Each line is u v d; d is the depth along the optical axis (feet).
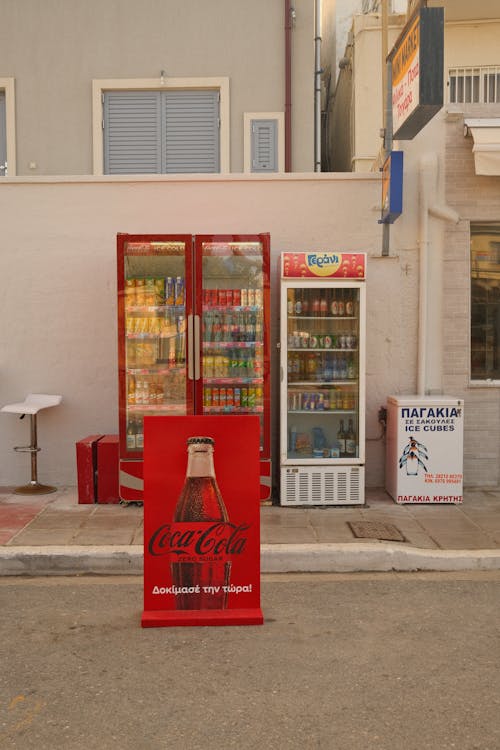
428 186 25.05
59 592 17.08
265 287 22.94
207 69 34.53
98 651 13.71
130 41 34.45
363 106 35.86
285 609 15.93
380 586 17.49
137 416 23.41
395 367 25.66
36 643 14.11
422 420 23.39
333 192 25.36
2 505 23.27
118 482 23.39
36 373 25.59
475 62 36.35
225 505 15.08
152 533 14.99
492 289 25.96
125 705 11.65
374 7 38.19
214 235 22.89
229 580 15.10
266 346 23.00
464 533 20.57
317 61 37.22
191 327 23.00
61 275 25.40
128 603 16.30
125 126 34.86
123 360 22.84
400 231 25.40
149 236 22.84
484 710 11.46
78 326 25.50
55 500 23.94
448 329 25.58
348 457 23.65
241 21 34.45
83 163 34.65
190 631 14.65
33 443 24.88
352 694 11.99
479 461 25.75
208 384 23.32
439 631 14.67
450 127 25.25
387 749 10.37
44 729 10.93
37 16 34.37
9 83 34.45
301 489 23.36
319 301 23.80
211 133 34.86
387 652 13.65
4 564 18.43
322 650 13.74
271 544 19.24
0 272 25.39
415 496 23.49
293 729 10.90
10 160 34.55
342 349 23.77
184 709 11.51
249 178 25.27
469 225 25.43
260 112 34.60
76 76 34.47
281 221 25.40
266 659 13.33
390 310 25.52
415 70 20.12
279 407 24.57
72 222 25.31
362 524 21.25
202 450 15.03
